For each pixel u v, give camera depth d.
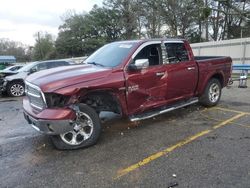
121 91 5.02
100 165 4.09
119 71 5.04
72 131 4.59
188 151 4.51
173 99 6.09
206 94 7.18
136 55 5.37
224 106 7.60
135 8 38.53
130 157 4.34
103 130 5.71
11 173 3.92
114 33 56.31
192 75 6.43
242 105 7.73
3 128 6.29
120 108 5.11
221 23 38.47
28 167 4.10
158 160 4.20
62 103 4.45
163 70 5.71
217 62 7.25
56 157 4.42
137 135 5.36
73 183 3.59
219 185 3.44
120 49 5.61
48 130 4.33
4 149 4.85
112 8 49.91
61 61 13.23
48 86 4.38
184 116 6.62
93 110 4.77
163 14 35.41
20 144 5.09
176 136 5.24
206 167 3.92
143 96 5.40
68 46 60.09
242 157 4.22
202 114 6.77
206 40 39.22
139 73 5.27
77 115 4.54
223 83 7.67
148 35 37.56
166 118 6.48
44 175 3.83
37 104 4.68
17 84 12.20
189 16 34.62
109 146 4.82
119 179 3.66
